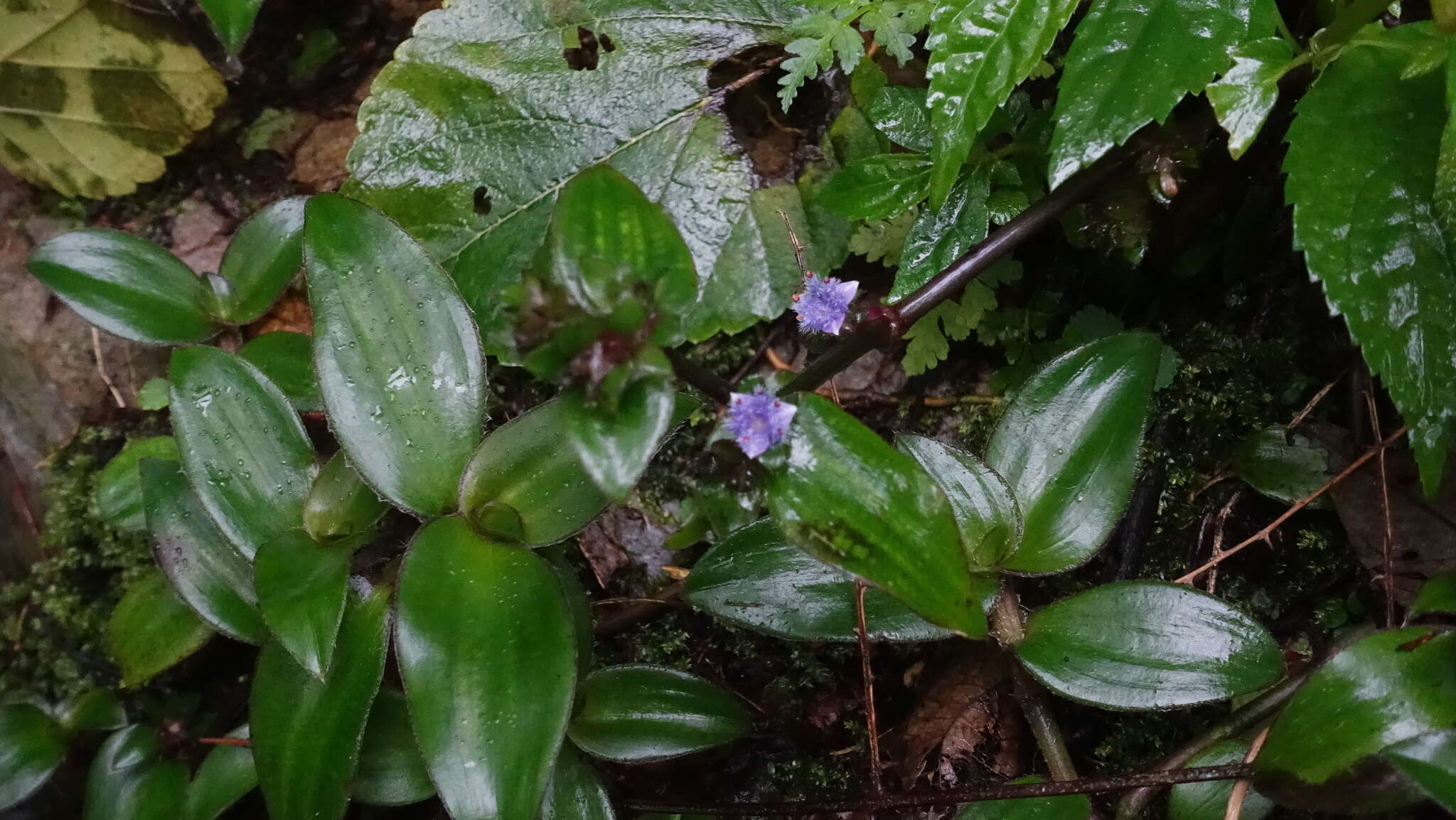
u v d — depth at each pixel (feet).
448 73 1.53
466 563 1.30
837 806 1.38
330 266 1.32
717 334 1.55
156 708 1.53
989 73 1.35
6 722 1.48
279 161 1.60
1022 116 1.46
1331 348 1.50
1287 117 1.45
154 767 1.46
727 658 1.52
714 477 1.28
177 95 1.58
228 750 1.44
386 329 1.32
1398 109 1.34
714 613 1.38
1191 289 1.53
